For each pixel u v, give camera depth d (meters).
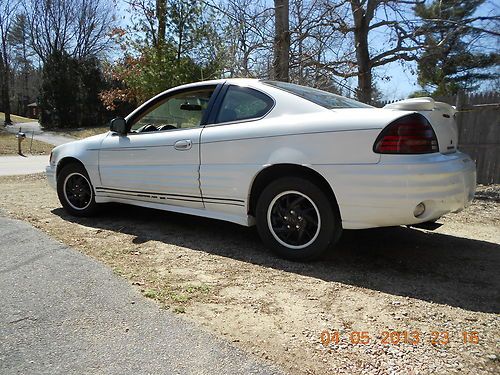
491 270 3.48
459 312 2.72
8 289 2.97
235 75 8.96
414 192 3.05
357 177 3.19
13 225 4.59
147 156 4.39
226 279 3.22
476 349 2.29
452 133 3.56
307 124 3.44
